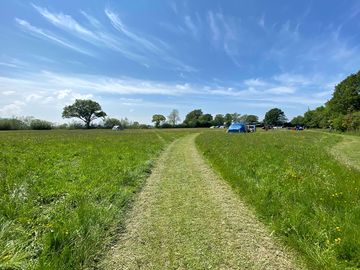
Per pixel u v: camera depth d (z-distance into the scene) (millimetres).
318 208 5496
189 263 3953
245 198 6910
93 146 18359
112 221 5367
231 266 3879
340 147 21016
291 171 8992
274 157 12773
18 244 4109
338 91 75875
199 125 117812
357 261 3824
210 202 6668
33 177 8156
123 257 4125
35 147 17344
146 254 4207
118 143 21062
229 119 142750
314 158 12477
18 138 28203
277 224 5055
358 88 71062
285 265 3902
